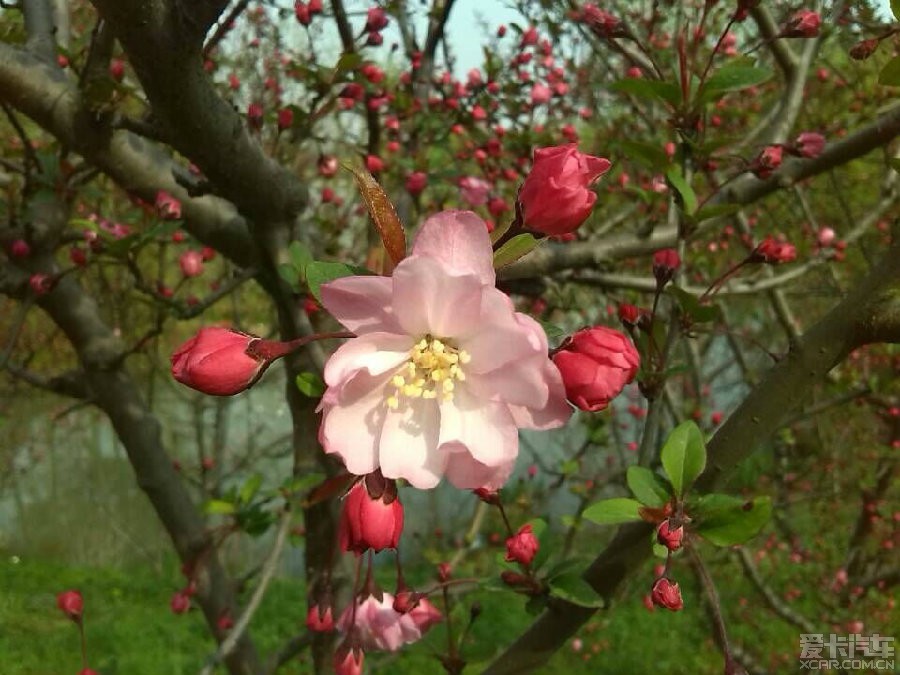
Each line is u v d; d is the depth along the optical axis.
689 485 1.57
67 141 2.42
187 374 1.17
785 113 3.17
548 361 1.11
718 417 5.05
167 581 10.56
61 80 2.35
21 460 12.34
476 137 4.18
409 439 1.19
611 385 1.13
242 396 8.82
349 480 1.50
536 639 1.81
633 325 1.97
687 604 7.27
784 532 6.05
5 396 7.45
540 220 1.17
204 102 1.87
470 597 5.93
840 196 5.20
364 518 1.15
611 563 1.75
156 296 2.60
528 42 4.24
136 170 2.55
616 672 7.40
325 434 1.18
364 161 3.10
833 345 1.57
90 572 10.99
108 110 2.30
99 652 8.12
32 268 3.06
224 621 3.06
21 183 3.53
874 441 6.17
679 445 1.59
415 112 3.65
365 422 1.20
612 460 6.42
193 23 1.61
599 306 5.13
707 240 5.55
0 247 3.18
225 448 7.58
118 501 11.24
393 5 3.68
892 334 1.50
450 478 1.19
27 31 2.61
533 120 4.43
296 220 2.41
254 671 3.07
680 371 1.95
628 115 4.93
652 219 3.15
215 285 4.98
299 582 10.75
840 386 4.29
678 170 1.96
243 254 2.79
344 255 4.35
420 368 1.19
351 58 2.55
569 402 1.17
